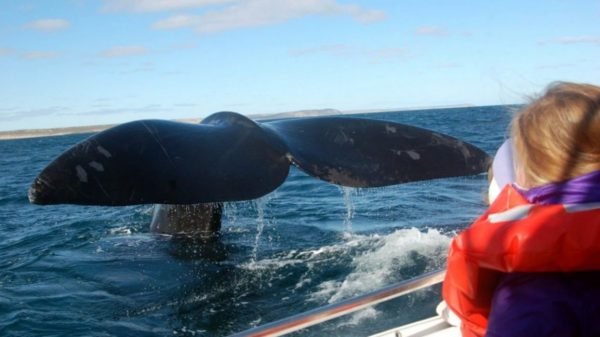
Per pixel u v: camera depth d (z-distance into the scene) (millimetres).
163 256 6406
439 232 7840
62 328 5102
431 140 5129
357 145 4988
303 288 5578
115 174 4039
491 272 1916
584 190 1762
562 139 1790
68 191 3842
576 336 1719
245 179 4305
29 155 42594
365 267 6133
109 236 7988
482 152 5086
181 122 4758
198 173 4238
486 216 2027
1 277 6566
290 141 4867
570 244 1712
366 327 4867
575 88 1899
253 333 2934
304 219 8852
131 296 5566
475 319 2035
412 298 5363
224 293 5504
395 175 4766
